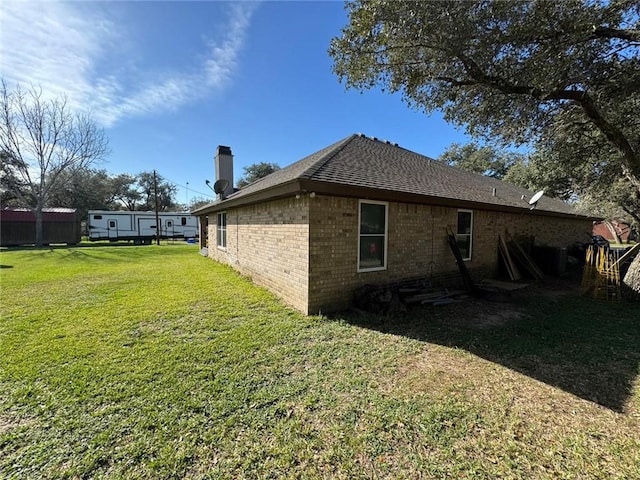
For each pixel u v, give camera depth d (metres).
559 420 2.32
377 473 1.81
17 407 2.42
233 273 8.91
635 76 4.58
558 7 3.96
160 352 3.49
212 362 3.26
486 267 8.44
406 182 6.17
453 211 7.39
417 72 5.28
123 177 39.28
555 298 6.41
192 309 5.22
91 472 1.80
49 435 2.11
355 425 2.24
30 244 21.52
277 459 1.92
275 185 4.96
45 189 21.31
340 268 5.30
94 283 7.51
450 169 10.16
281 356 3.42
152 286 7.13
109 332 4.12
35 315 4.86
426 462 1.90
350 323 4.58
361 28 4.30
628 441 2.08
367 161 6.59
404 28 4.32
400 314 5.06
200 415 2.34
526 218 10.04
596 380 2.95
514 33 4.24
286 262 5.71
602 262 6.47
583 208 13.02
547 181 15.12
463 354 3.53
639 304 5.89
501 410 2.45
